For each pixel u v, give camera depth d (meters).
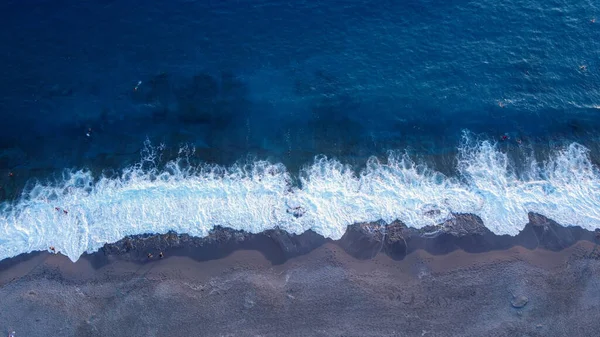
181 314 27.03
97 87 35.16
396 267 28.98
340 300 27.55
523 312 27.19
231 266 28.91
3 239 29.78
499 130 34.56
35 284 28.20
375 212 31.20
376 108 35.25
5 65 35.38
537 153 33.66
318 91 35.72
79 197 31.47
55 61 35.78
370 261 29.23
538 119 34.81
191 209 31.06
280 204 31.44
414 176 32.81
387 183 32.47
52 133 33.78
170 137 33.94
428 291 27.95
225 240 29.92
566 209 31.30
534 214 31.12
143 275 28.47
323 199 31.70
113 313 27.11
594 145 33.91
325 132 34.47
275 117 34.84
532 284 28.14
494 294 27.81
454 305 27.41
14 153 33.09
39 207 31.06
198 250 29.52
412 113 35.16
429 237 30.17
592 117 34.88
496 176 32.75
